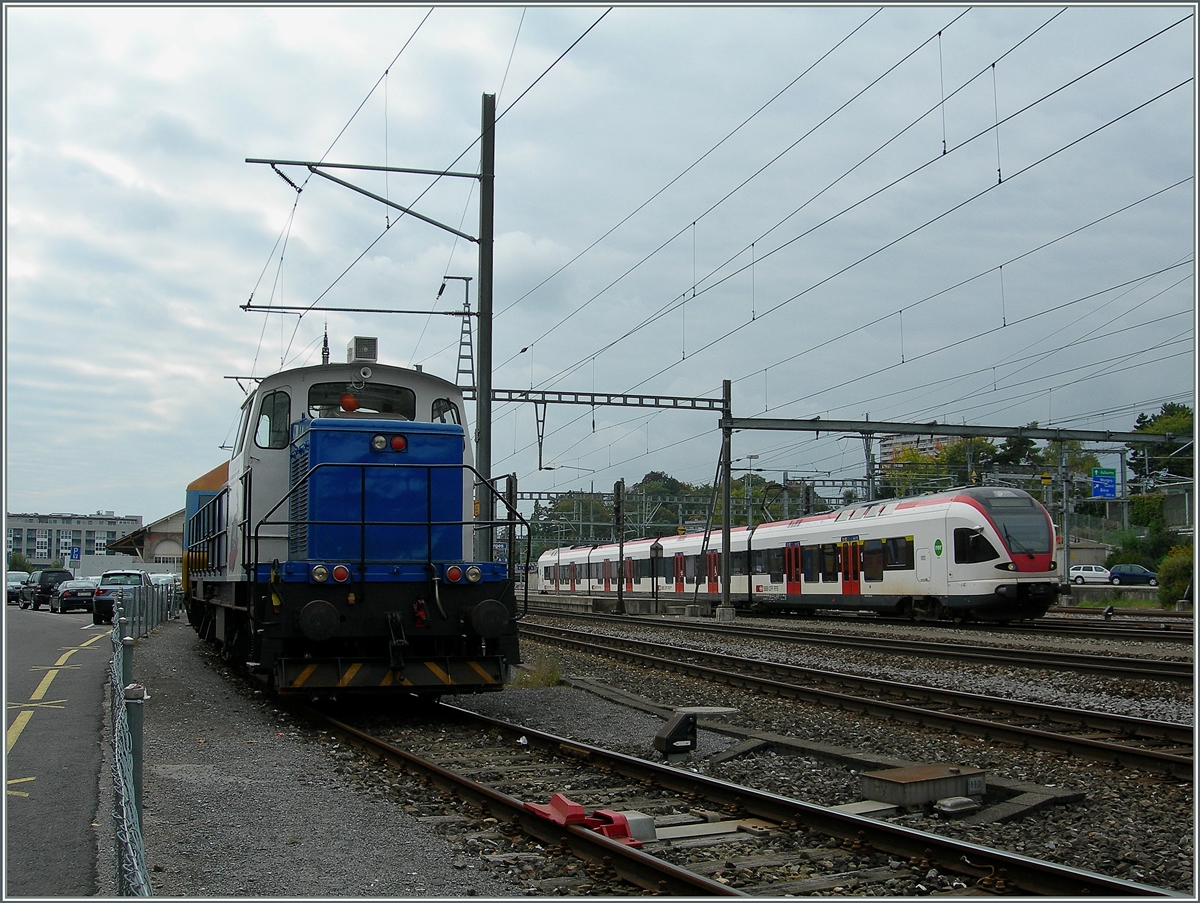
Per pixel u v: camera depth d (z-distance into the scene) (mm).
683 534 48000
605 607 40219
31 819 7062
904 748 9758
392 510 11328
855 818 6305
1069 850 6363
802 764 8961
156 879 5625
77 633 23969
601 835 6109
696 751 9594
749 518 43062
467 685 11164
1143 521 64000
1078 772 8617
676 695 13523
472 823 6805
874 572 29438
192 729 10453
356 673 10773
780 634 22578
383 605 11000
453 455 11734
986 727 10172
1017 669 15734
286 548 12094
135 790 5566
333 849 6207
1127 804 7473
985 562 25359
